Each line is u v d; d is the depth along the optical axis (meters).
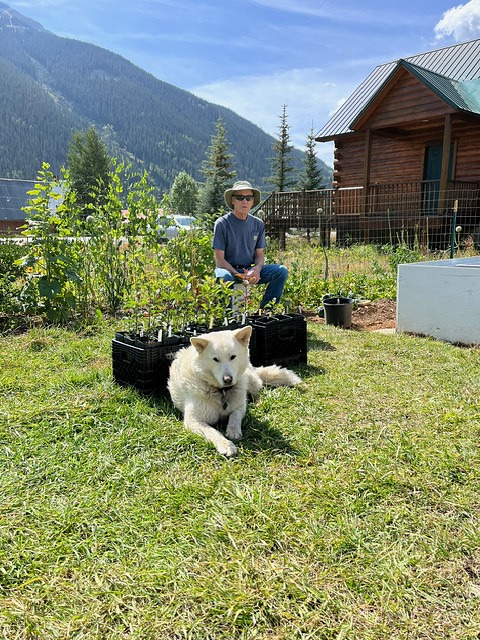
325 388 3.75
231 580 1.76
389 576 1.77
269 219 17.45
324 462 2.61
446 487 2.36
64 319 5.95
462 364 4.33
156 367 3.52
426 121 13.83
